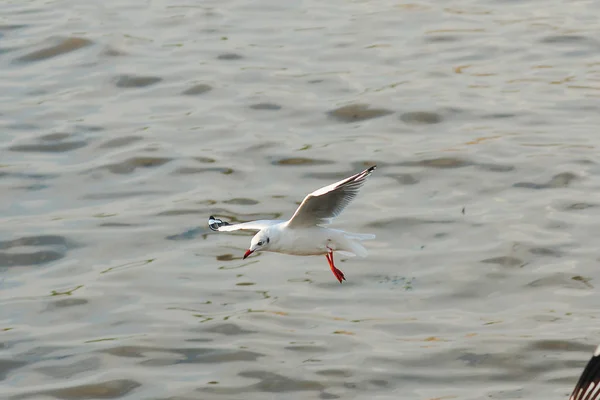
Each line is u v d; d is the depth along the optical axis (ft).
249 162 65.00
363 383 44.21
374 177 62.75
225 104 72.74
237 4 90.12
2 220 59.47
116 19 86.74
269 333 47.91
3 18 87.15
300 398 43.62
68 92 75.20
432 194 60.64
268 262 54.49
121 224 58.54
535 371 44.70
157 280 52.90
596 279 51.31
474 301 50.21
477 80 74.90
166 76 77.00
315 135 68.18
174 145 67.36
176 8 89.30
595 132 66.85
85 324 49.42
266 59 79.25
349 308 49.96
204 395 43.93
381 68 77.25
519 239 54.90
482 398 42.98
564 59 77.87
